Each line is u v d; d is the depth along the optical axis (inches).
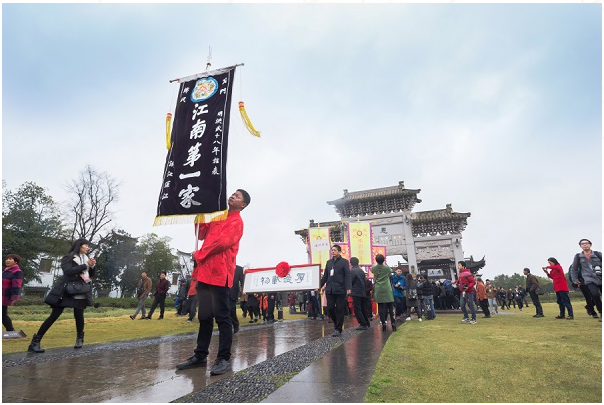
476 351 169.3
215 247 125.5
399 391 97.5
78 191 1143.0
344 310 238.8
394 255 1101.7
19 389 98.7
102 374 117.4
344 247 585.9
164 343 197.6
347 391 93.5
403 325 320.8
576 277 315.6
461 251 1063.6
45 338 241.8
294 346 182.1
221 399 87.2
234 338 225.5
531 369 130.9
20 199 1142.3
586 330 242.7
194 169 197.0
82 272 188.9
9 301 221.9
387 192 1157.7
